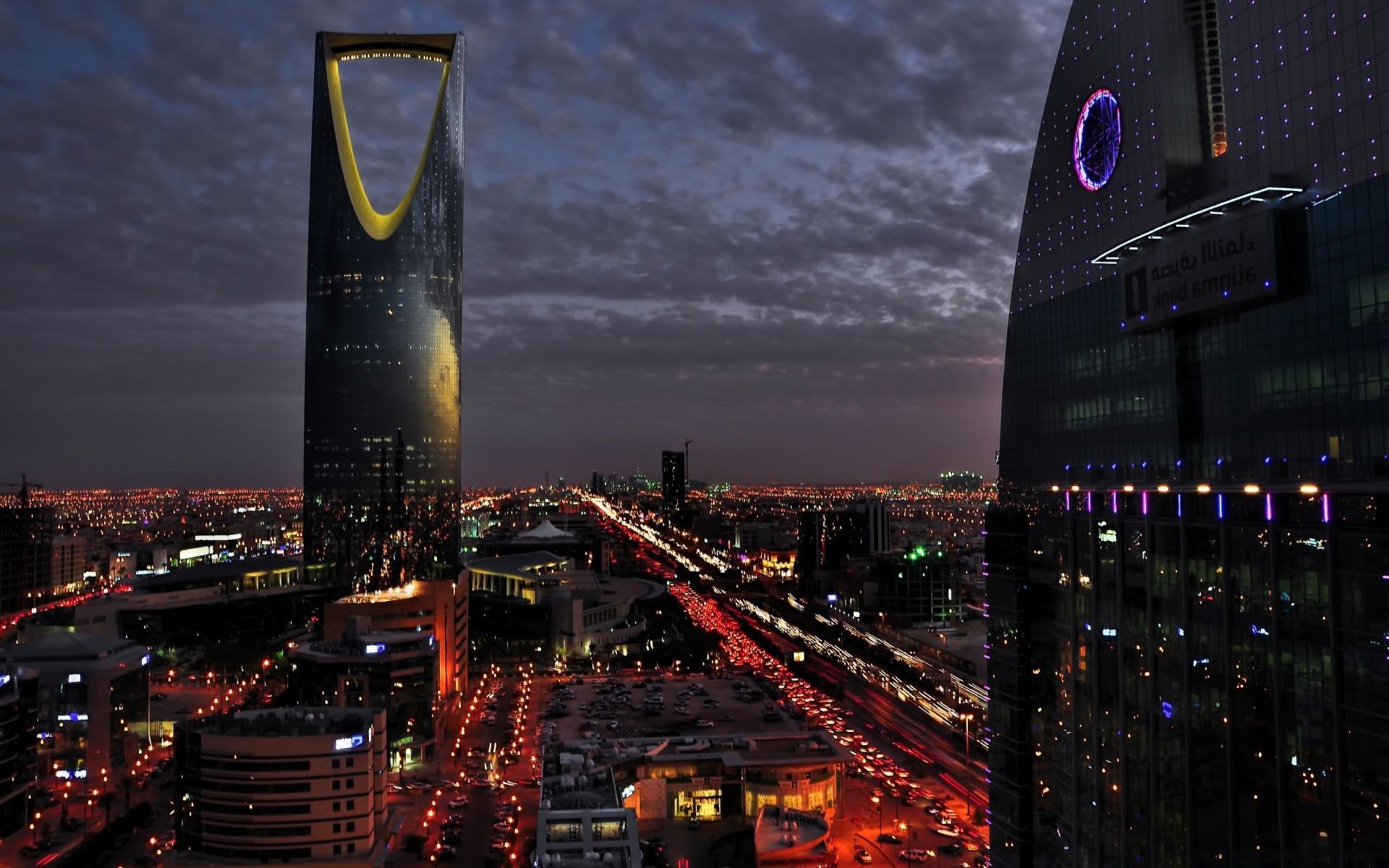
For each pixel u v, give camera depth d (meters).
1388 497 112.06
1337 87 126.75
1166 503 150.38
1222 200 139.75
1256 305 139.00
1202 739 141.38
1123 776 159.88
